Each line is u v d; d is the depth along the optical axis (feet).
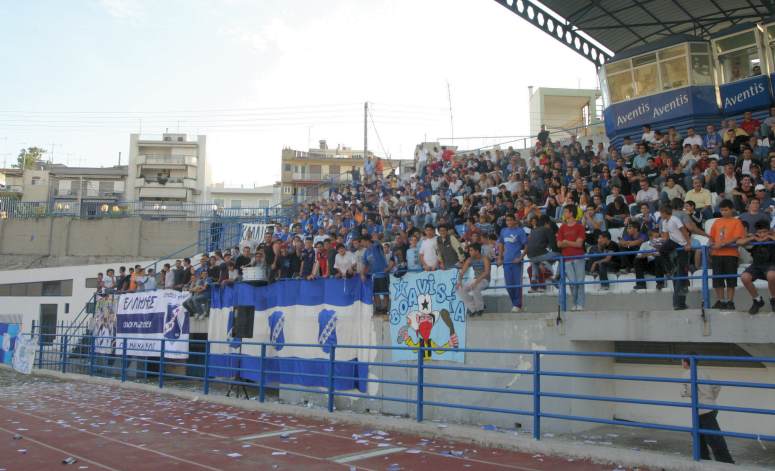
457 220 66.49
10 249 140.15
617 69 79.36
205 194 247.29
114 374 72.28
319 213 99.76
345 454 32.50
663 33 83.82
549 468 28.94
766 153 53.06
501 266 43.29
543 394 32.35
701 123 72.64
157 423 42.16
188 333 60.49
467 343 40.93
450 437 35.73
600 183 59.36
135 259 133.69
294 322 51.11
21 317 93.71
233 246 101.50
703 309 32.12
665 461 27.78
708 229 41.09
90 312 86.69
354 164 247.50
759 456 31.81
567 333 36.99
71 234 138.00
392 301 45.39
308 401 49.03
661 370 39.14
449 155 102.83
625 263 43.55
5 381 70.18
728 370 36.70
